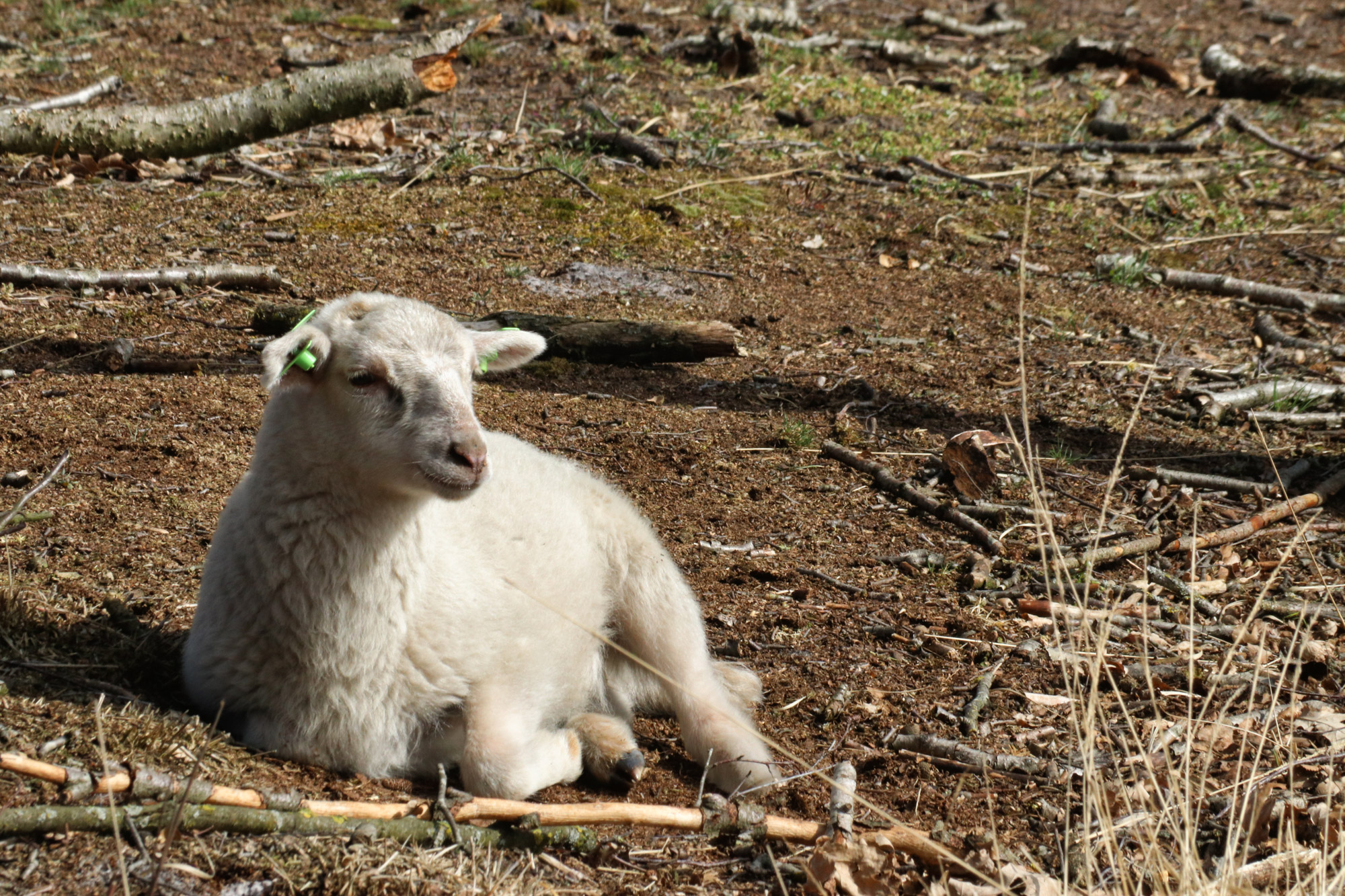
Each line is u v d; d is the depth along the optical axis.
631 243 10.95
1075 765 4.71
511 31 16.97
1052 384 8.98
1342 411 8.67
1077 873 3.89
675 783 4.67
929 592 6.20
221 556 4.26
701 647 5.15
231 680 4.20
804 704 5.16
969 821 4.40
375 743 4.27
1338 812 4.24
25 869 3.31
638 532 5.27
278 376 3.89
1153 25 20.83
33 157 11.18
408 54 12.11
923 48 17.59
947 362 9.31
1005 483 7.39
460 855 3.78
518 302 9.51
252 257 9.79
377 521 4.14
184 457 6.65
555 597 4.82
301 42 16.11
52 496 6.00
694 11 18.77
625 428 7.83
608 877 3.90
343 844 3.66
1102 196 12.84
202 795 3.62
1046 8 21.61
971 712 5.06
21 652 4.40
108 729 3.92
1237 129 15.14
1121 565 6.54
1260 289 10.70
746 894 3.89
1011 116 15.30
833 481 7.39
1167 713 5.16
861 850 3.96
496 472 5.04
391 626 4.19
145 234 10.01
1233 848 3.80
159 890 3.34
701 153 13.05
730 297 10.17
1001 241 11.76
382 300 4.43
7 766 3.46
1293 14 21.78
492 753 4.21
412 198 11.34
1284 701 5.25
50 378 7.46
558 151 12.66
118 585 5.23
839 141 13.84
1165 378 9.12
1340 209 12.70
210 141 11.62
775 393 8.62
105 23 16.53
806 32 18.09
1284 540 6.83
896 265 11.11
